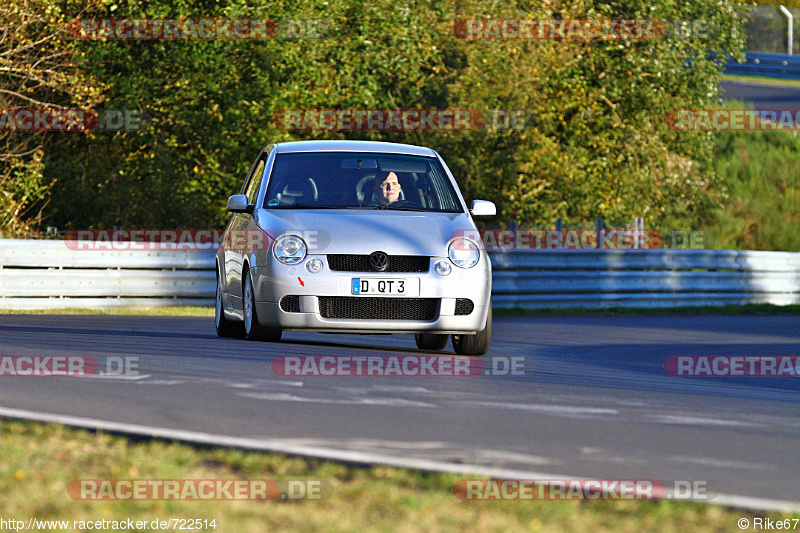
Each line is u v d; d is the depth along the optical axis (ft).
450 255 104.27
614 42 296.10
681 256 244.63
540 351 126.52
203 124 247.29
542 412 71.87
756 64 552.41
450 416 68.39
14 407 66.85
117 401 70.23
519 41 281.33
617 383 94.22
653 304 239.30
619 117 305.53
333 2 251.39
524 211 281.13
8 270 188.75
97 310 191.11
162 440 55.52
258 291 104.27
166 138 252.62
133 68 248.93
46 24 236.02
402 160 116.06
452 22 276.21
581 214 296.10
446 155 274.57
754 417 75.00
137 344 108.17
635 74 302.45
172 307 203.51
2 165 244.83
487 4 279.69
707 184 353.51
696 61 312.29
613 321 195.31
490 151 280.72
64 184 256.93
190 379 81.61
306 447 54.90
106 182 255.70
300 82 250.57
